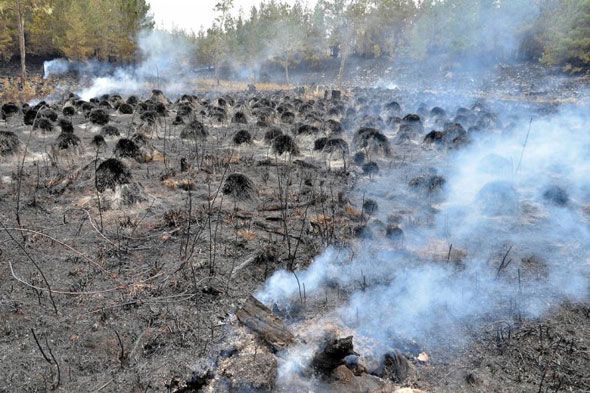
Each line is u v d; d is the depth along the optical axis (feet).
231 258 22.72
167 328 17.03
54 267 21.39
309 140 55.88
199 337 16.60
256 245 24.40
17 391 13.89
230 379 14.44
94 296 18.99
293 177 39.88
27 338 16.31
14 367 14.84
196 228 26.23
